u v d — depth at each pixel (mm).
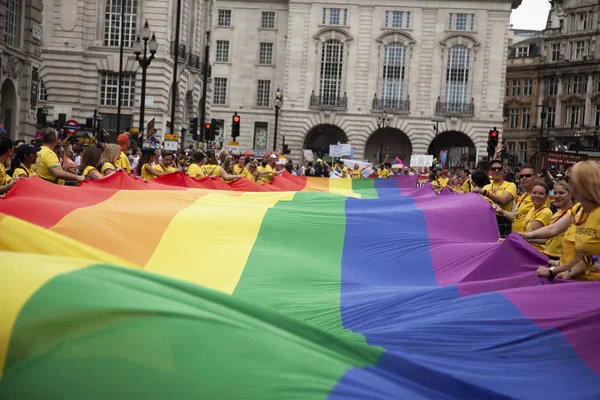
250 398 4164
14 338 4160
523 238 8797
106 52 55656
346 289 8219
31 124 39500
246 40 90125
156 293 4543
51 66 55438
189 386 4156
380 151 80500
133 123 56062
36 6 39031
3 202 9242
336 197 13164
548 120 105125
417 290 7570
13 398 4129
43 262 4574
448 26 84750
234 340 4320
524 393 5500
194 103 64500
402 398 4398
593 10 100062
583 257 7309
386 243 9750
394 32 84938
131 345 4207
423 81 85250
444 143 89188
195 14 63094
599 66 99125
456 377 5016
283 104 86688
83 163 13383
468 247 9711
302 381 4262
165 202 10469
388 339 6219
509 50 114375
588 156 44719
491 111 84500
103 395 4121
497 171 14328
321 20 86062
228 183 18297
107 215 9195
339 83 86188
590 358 5934
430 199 12734
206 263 8602
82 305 4238
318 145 91500
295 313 7320
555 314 6324
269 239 9633
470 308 6504
